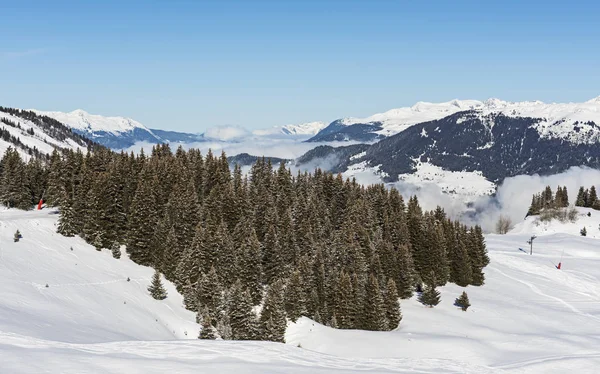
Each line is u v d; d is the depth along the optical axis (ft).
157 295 242.99
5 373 75.25
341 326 258.37
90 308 194.49
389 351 207.62
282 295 236.02
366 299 256.11
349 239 303.68
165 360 95.50
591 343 222.69
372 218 365.40
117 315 200.34
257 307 261.65
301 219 333.83
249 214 334.85
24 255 228.43
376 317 250.16
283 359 108.17
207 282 247.50
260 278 269.85
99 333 157.38
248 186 394.52
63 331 140.26
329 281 271.90
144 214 283.59
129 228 287.07
